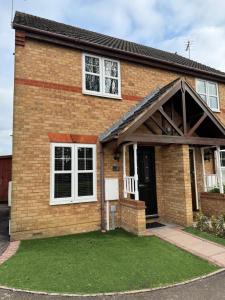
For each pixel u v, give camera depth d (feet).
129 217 25.03
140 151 30.27
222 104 38.88
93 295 12.42
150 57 31.40
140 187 29.60
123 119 29.07
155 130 30.30
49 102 25.17
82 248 19.76
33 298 12.16
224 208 28.50
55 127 25.16
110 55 29.30
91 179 26.53
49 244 21.01
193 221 27.78
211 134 31.86
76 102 26.63
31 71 24.73
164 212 30.14
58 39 26.23
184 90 27.68
